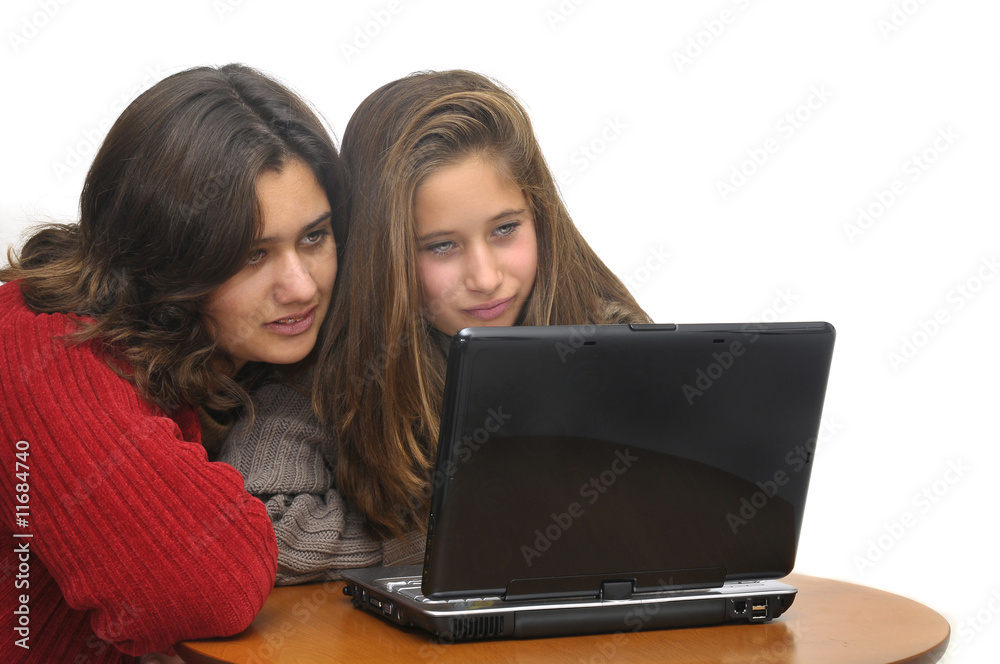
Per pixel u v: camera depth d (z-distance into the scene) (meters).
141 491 1.00
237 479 1.07
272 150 1.17
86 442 1.02
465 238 1.34
